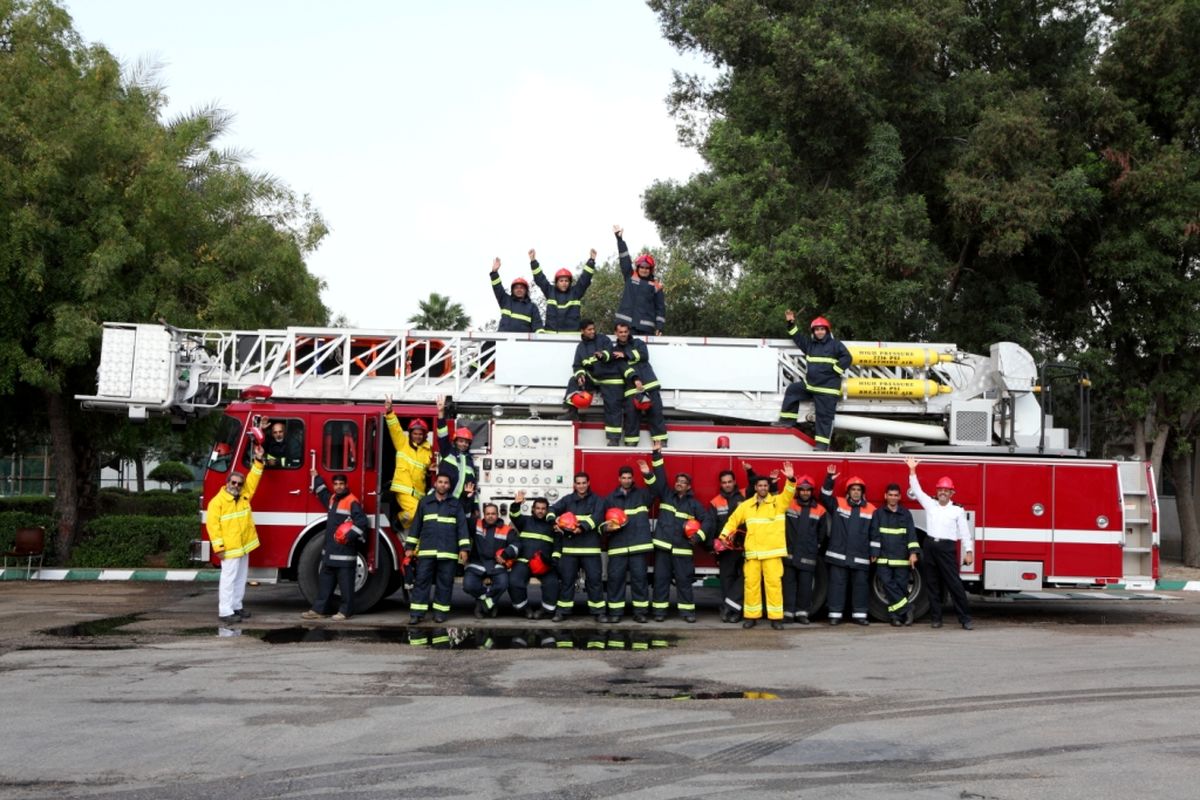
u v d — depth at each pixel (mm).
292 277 21953
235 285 19953
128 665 9594
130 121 19625
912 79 20609
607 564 12969
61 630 11938
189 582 17812
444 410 13422
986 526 13594
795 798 5676
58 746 6684
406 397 14453
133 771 6152
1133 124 20281
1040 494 13648
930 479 13625
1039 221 18766
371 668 9516
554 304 14984
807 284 19375
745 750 6684
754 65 21156
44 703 7934
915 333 21750
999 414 14398
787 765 6340
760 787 5875
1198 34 20000
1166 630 12859
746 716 7645
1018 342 21047
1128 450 25531
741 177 20438
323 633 11781
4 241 17312
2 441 22844
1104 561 13578
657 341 14367
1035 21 22375
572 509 12906
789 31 19766
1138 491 13789
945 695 8484
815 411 14055
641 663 9930
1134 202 20078
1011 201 18781
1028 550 13578
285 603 14742
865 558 13078
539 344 14367
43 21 18703
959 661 10203
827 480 13125
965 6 22109
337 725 7273
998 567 13531
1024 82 22344
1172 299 20594
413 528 12633
